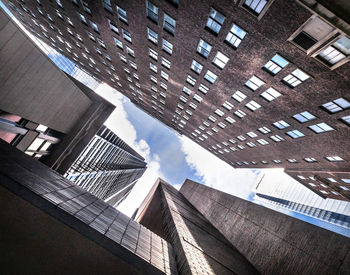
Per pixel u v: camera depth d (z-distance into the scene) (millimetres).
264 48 15602
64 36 42094
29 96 27234
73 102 39312
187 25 17859
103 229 11797
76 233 10297
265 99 21609
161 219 30078
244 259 20062
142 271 10859
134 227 17078
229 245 23500
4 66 21219
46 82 28750
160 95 40375
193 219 29594
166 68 27625
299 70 15750
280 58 15844
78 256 10180
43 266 9797
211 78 23875
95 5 23312
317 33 12508
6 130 26844
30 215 9930
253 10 13500
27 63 23719
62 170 44656
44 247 9883
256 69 18172
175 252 16594
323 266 12398
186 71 25359
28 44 22250
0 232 9586
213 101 29078
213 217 34469
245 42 16047
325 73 14461
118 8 21453
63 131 42812
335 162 25953
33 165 15000
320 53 13734
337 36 11867
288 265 14953
